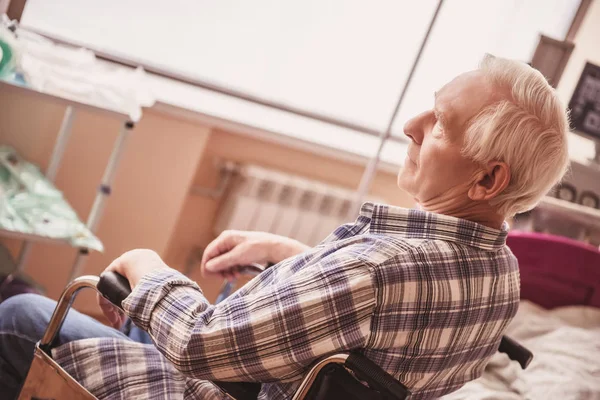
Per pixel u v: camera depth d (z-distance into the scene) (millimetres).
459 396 1748
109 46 2725
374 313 1032
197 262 3078
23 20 2578
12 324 1346
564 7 2850
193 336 1075
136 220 2807
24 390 1244
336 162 3213
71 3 2623
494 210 1158
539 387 1855
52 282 2742
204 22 2812
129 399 1233
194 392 1251
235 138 3012
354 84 3131
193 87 2936
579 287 2236
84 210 2736
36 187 2207
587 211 2490
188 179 2840
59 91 2080
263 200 3020
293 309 1033
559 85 2588
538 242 2215
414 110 3248
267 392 1188
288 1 2889
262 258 1515
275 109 3025
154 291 1141
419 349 1092
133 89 2203
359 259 1037
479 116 1102
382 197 3334
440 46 3176
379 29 3055
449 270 1085
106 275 1188
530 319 2141
